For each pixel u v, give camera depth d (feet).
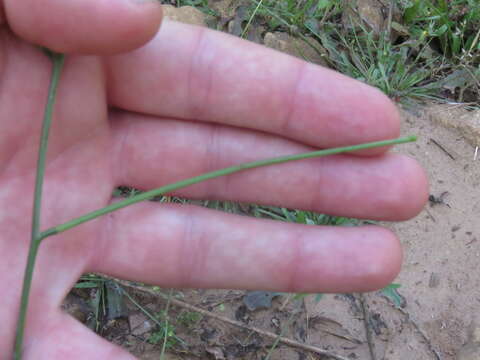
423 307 0.48
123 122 0.37
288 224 0.37
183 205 0.37
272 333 0.47
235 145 0.37
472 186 0.54
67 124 0.34
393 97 0.58
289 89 0.36
